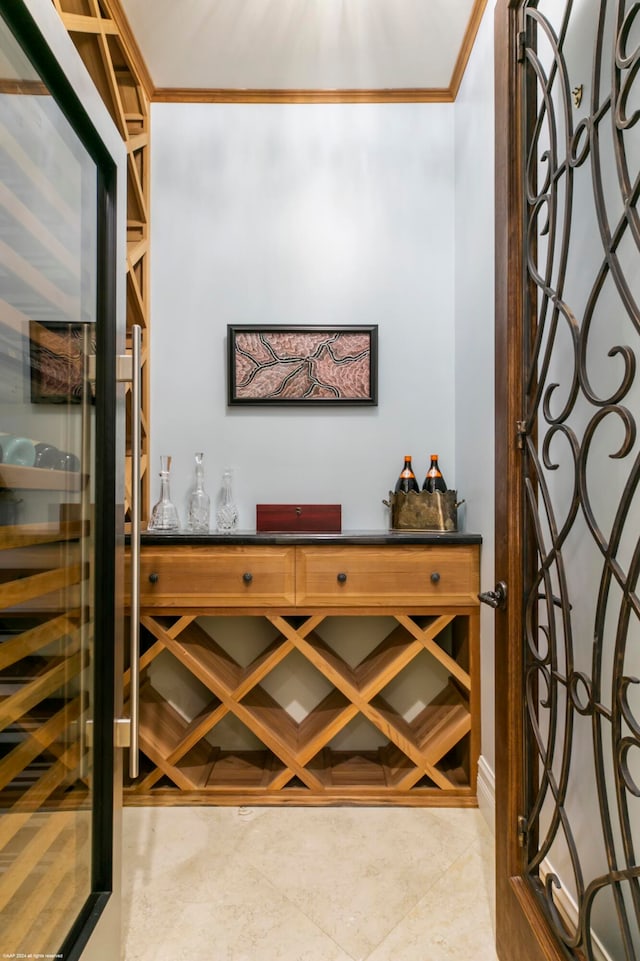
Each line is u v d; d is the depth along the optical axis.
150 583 1.65
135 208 1.98
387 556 1.66
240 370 2.04
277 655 1.67
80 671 1.04
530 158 1.05
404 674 1.92
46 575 0.90
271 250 2.06
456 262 2.02
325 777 1.71
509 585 1.08
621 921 0.77
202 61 1.89
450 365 2.05
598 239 0.93
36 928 0.86
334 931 1.17
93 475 1.05
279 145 2.06
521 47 1.06
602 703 0.92
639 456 0.78
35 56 0.80
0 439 0.76
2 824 0.77
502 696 1.11
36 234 0.85
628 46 0.82
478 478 1.72
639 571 0.76
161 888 1.29
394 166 2.06
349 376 2.04
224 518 1.97
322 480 2.06
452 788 1.64
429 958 1.11
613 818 0.89
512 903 1.03
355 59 1.88
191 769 1.72
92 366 1.04
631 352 0.77
